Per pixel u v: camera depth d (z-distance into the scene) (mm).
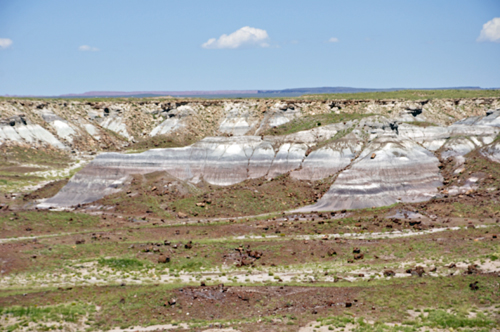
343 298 59000
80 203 122438
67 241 86812
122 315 55219
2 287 62125
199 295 60281
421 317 52531
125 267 74812
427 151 138875
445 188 121875
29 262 73812
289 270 74125
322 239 89875
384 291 60312
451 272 65688
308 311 55844
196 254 80438
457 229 92312
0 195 124375
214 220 109562
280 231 97500
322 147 139250
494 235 81500
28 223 101125
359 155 133500
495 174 121750
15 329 49781
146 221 108812
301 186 127188
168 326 52781
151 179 132625
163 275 71875
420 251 79188
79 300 58125
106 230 99750
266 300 59438
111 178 132125
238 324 52656
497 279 59406
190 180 135125
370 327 50312
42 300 57219
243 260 77938
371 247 83562
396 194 119500
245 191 123875
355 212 109875
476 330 48156
